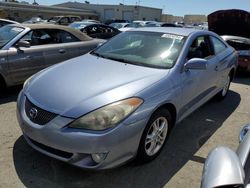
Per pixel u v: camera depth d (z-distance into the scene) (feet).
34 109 9.86
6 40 17.74
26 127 9.91
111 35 43.34
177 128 14.60
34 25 19.21
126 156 9.61
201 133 14.17
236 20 28.48
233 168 6.47
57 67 12.37
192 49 13.60
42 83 10.87
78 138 8.90
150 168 10.78
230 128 14.98
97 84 10.32
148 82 10.64
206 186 6.34
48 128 9.28
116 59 13.05
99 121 8.99
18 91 18.75
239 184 6.02
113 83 10.39
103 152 8.99
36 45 18.66
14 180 9.71
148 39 13.92
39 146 9.93
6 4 145.69
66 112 9.23
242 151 7.48
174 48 12.98
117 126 9.07
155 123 10.73
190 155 11.95
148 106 9.96
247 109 18.12
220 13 28.81
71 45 20.36
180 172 10.71
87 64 12.47
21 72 17.69
